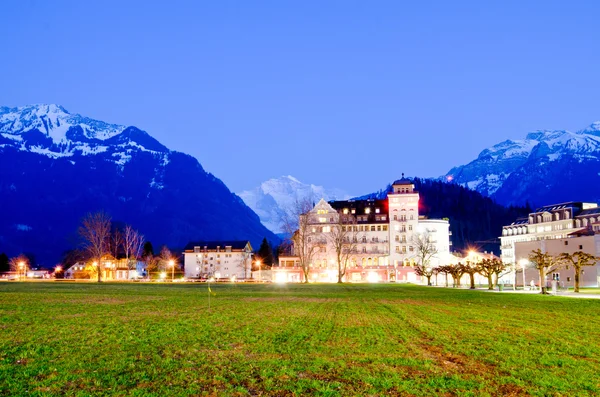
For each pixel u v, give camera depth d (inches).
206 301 2206.0
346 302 2253.9
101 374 744.3
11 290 3189.0
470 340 1088.8
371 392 673.0
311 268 7490.2
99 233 6555.1
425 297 2728.8
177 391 665.6
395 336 1138.7
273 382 714.2
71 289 3417.8
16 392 653.3
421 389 689.6
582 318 1563.7
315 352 927.0
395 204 7534.5
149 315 1537.9
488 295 2982.3
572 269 4468.5
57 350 920.9
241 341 1039.6
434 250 7071.9
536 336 1154.7
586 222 7086.6
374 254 7470.5
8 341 1011.9
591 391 684.7
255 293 3031.5
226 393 660.7
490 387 701.3
